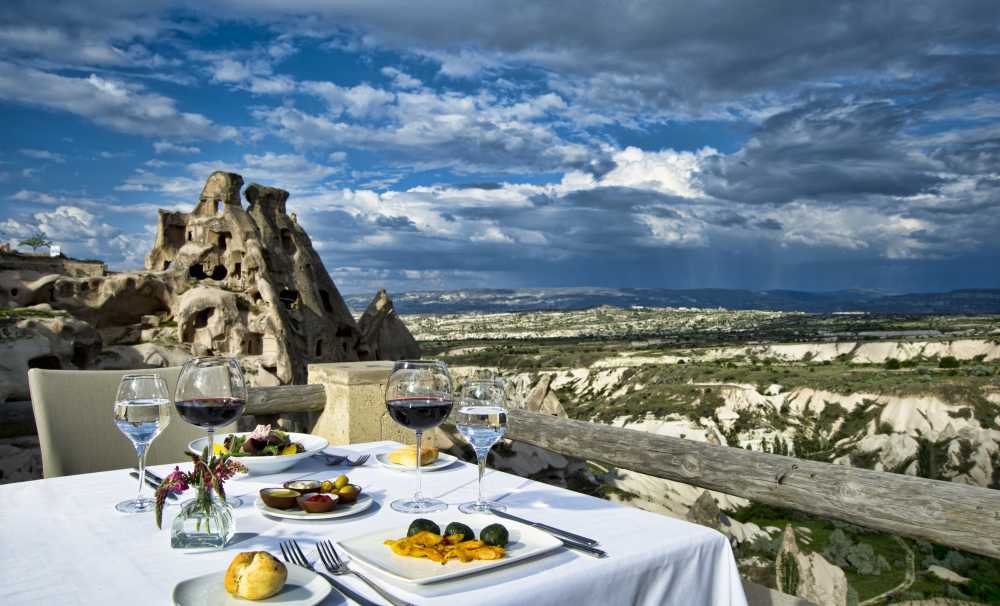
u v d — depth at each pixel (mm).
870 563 27406
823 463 2242
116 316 9570
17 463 4863
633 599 1363
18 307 8492
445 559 1253
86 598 1145
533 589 1186
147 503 1702
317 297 14055
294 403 3578
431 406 1718
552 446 3113
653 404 62750
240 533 1506
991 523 1809
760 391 62375
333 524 1575
